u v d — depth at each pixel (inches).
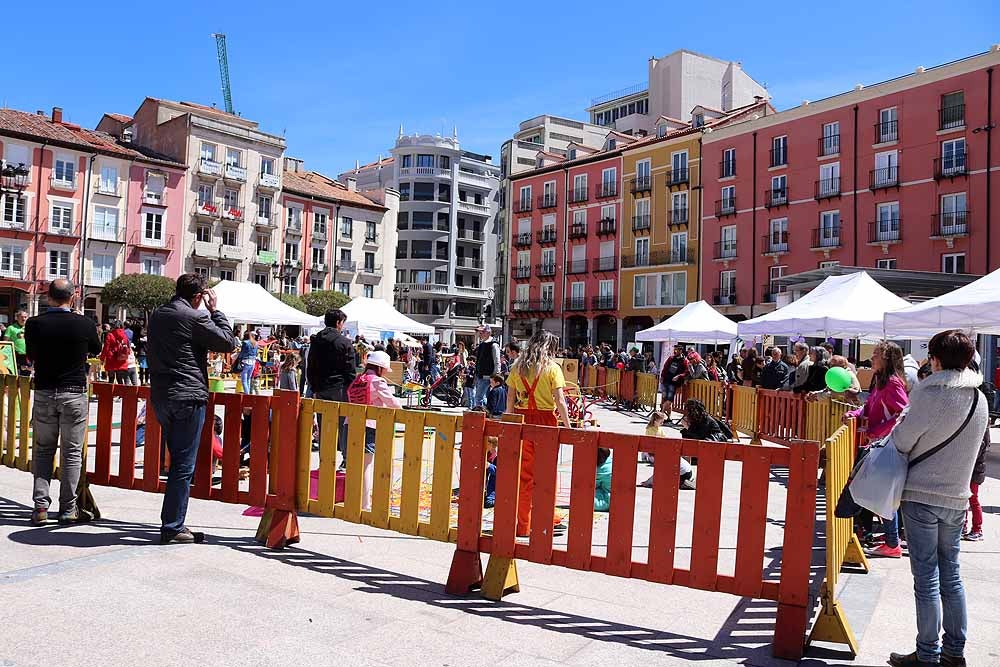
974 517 253.1
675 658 143.1
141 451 395.2
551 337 249.6
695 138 1809.8
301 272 2226.9
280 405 216.1
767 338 1162.6
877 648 153.4
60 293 227.1
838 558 167.3
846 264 1505.9
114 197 1830.7
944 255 1364.4
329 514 207.9
